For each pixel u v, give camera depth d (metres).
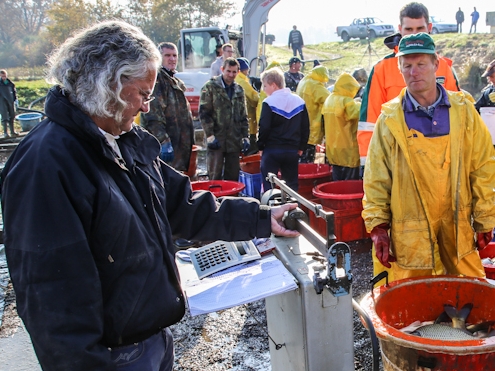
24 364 2.72
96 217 1.20
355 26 25.48
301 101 4.70
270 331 2.04
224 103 5.27
